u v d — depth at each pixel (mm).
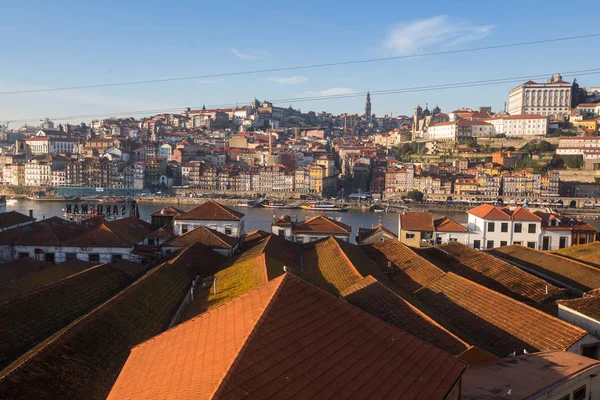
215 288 59406
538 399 29578
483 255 78625
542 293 59594
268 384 22578
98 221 117312
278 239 93312
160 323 47844
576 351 40031
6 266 76188
